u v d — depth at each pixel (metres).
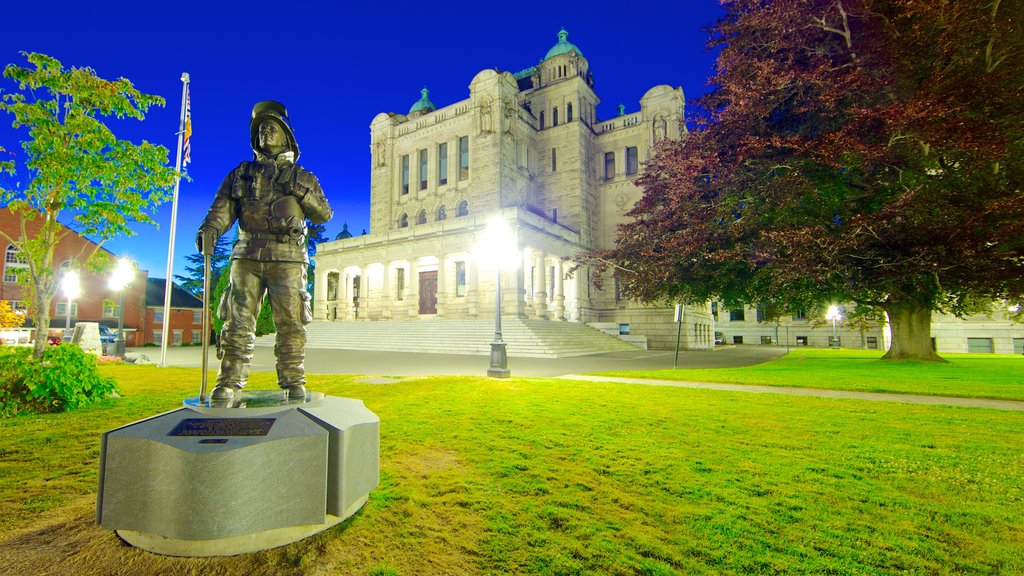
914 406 9.87
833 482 5.23
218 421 3.85
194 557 3.59
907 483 5.21
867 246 16.66
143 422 3.87
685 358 29.06
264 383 13.78
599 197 52.62
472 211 47.03
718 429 7.73
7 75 10.81
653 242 23.33
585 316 45.53
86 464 5.95
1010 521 4.25
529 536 3.97
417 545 3.82
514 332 31.42
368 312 46.41
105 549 3.69
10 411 8.88
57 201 11.81
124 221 12.80
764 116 19.14
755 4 20.73
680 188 21.62
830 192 18.97
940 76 15.05
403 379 14.47
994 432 7.55
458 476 5.42
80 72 11.48
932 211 15.29
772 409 9.46
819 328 60.56
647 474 5.52
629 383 13.66
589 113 54.59
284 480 3.71
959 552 3.69
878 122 16.88
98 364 20.62
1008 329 39.25
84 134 11.61
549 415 8.77
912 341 21.73
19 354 9.73
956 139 14.13
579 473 5.55
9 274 43.47
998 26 14.73
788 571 3.41
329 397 5.19
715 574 3.38
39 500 4.72
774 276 17.73
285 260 5.05
